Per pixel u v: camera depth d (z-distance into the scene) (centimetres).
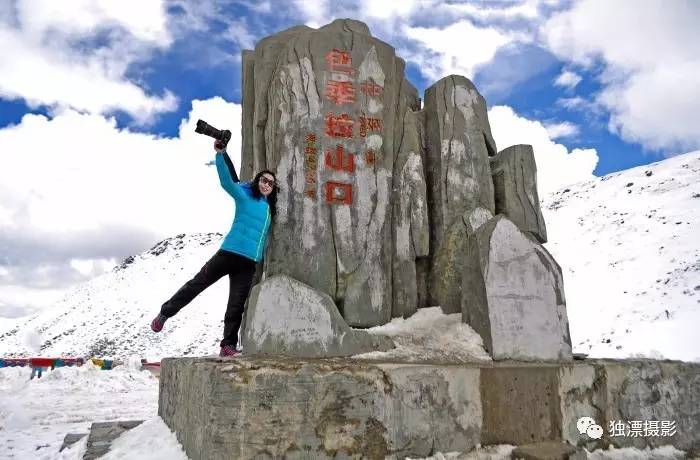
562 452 357
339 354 396
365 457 330
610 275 3288
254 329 392
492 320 413
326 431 325
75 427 725
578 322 2730
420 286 501
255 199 448
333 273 446
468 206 517
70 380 1252
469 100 549
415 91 586
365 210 466
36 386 1208
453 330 439
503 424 368
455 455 351
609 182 5250
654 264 3197
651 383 423
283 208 450
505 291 423
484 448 360
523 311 423
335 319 404
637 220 4038
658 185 4628
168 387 520
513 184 535
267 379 321
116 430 567
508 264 429
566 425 386
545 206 5362
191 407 379
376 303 453
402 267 482
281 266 441
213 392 315
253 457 310
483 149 539
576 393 395
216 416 313
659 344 2066
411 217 497
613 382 409
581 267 3597
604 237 3991
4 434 672
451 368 363
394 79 512
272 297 398
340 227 456
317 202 454
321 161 462
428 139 544
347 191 464
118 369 1484
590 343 2355
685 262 3031
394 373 347
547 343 423
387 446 336
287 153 459
